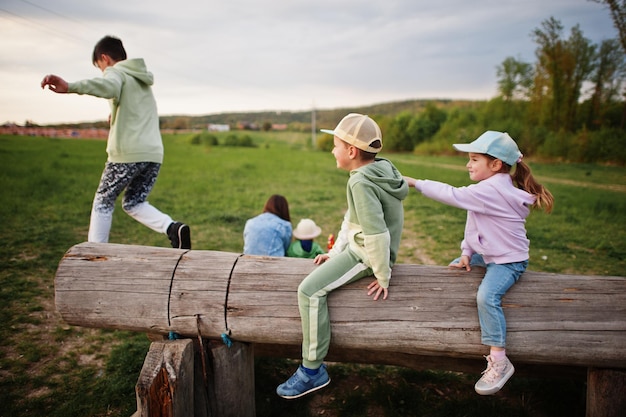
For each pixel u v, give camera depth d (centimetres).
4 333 396
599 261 639
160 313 264
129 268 274
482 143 240
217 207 970
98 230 370
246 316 259
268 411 314
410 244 732
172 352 250
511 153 237
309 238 418
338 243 261
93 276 273
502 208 236
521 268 244
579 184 1480
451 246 717
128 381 340
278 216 441
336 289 258
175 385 242
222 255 281
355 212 238
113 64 384
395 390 338
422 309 250
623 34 1642
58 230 701
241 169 1816
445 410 315
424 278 261
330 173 1816
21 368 351
